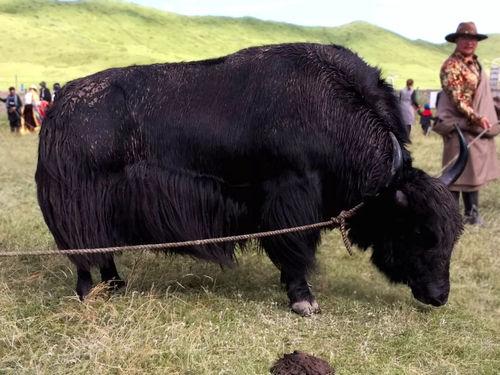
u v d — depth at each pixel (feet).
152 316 12.42
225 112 13.00
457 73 19.02
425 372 11.11
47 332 11.75
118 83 13.34
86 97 13.09
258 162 12.96
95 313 12.22
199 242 12.22
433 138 47.03
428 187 12.30
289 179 12.84
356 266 16.90
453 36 19.27
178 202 13.16
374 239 13.39
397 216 12.62
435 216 12.21
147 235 13.38
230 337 11.89
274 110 12.78
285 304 13.94
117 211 13.15
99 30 280.10
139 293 13.51
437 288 12.78
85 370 10.41
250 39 332.60
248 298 14.20
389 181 12.10
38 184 13.03
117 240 13.32
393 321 13.00
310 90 12.83
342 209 13.44
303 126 12.69
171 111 13.08
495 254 17.92
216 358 11.08
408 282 13.20
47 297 13.30
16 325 11.90
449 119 19.63
